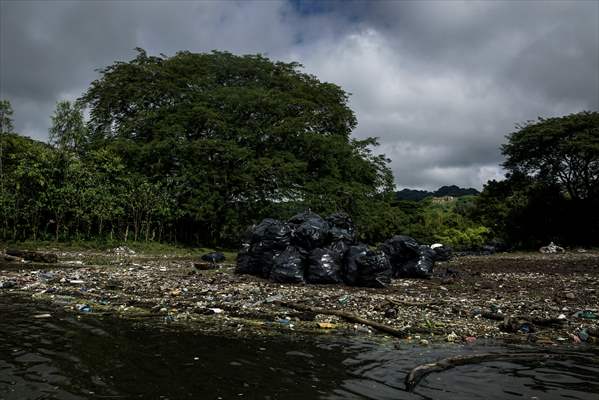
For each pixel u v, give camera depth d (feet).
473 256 101.45
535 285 48.08
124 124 115.96
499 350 23.24
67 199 84.23
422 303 35.55
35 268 50.47
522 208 147.84
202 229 118.83
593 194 141.38
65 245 82.07
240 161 113.91
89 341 22.26
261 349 22.07
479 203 163.12
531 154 148.56
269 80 131.13
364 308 33.01
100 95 120.37
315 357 20.97
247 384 16.94
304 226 48.78
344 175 128.88
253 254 50.52
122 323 26.50
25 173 82.38
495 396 16.37
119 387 16.20
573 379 18.49
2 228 82.28
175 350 21.27
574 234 139.95
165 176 107.65
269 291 39.14
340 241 48.93
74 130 94.02
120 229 94.58
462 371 19.31
